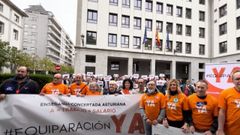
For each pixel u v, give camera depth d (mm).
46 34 98312
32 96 5402
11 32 42000
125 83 7922
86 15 34750
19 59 33281
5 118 5215
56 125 5504
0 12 37438
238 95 4238
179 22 39688
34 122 5371
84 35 34438
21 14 46344
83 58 34031
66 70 90438
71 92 7977
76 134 5652
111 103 5941
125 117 6047
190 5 40438
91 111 5789
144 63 40250
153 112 5828
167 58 38125
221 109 4379
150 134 5934
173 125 5383
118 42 36125
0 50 29188
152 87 5906
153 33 38156
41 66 59094
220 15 38719
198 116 4906
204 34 41125
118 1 36531
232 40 34969
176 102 5395
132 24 37125
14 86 5816
